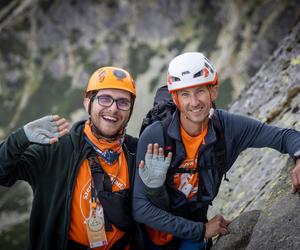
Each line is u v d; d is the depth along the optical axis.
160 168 2.04
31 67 44.69
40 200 2.26
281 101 3.46
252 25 43.53
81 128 2.30
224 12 44.66
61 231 2.21
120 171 2.28
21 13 46.22
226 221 2.29
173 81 2.04
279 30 42.41
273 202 2.15
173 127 2.10
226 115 2.18
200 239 2.20
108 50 45.38
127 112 2.26
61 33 45.91
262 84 4.14
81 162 2.21
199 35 44.81
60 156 2.24
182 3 45.84
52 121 2.08
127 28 46.19
